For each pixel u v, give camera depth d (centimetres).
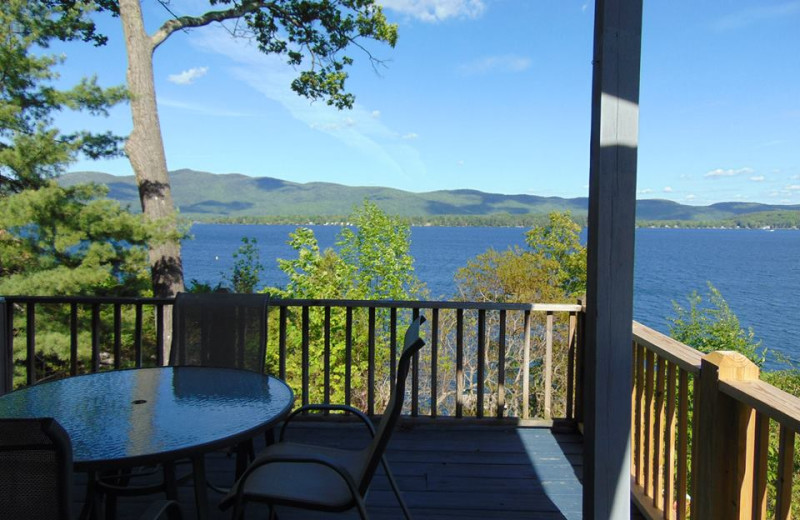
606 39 190
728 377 172
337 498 179
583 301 353
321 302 356
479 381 364
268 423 178
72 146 795
